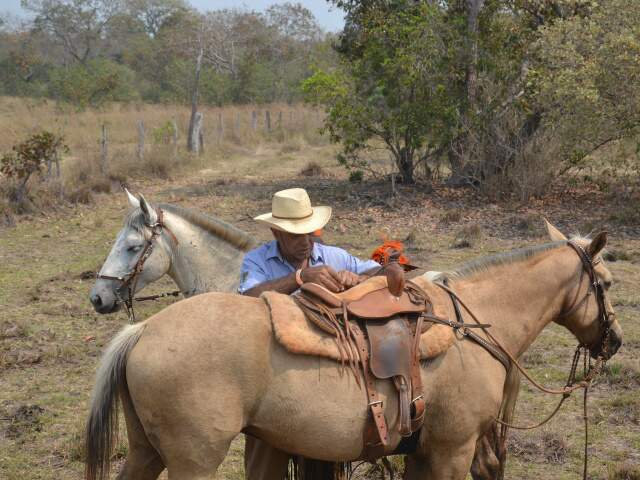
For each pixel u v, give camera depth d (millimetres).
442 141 16594
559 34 14844
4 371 7246
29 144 16281
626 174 16156
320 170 21047
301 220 4098
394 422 3641
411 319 3770
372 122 16984
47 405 6484
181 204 16250
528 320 4230
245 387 3436
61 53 66188
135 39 61125
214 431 3398
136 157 20781
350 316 3658
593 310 4379
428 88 16422
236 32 44219
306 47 49531
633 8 14719
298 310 3619
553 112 15156
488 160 16312
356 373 3551
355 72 16938
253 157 25422
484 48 16297
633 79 14367
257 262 4238
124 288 5855
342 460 3688
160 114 33906
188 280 5883
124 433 5910
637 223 13320
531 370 7293
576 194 16047
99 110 38500
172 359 3383
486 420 3938
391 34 16547
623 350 7805
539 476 5348
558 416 6293
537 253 4309
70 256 12141
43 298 9727
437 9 16844
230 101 42938
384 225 14008
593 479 5297
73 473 5352
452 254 11758
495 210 14844
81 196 16500
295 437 3555
